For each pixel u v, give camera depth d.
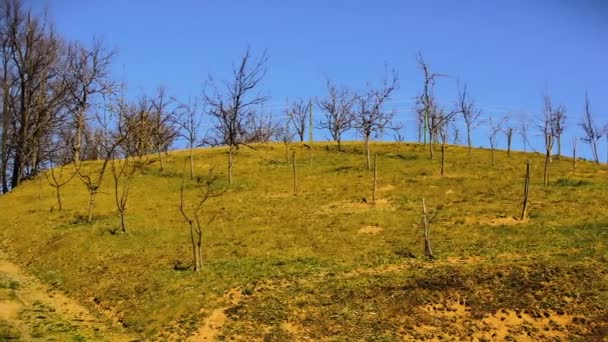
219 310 21.33
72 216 36.69
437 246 27.25
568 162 51.94
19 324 20.73
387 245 27.98
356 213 34.06
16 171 56.81
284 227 31.98
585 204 32.59
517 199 35.16
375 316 20.38
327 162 54.38
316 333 19.45
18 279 27.44
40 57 58.75
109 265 27.39
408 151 59.44
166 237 30.94
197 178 47.66
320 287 22.75
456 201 35.81
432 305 20.88
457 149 61.09
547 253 24.72
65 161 56.81
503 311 20.17
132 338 20.25
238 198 39.91
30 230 34.91
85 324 21.62
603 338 18.06
